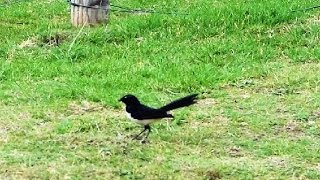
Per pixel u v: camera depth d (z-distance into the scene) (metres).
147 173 10.27
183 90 13.88
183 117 12.41
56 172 10.25
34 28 18.48
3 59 15.71
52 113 12.62
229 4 19.00
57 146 11.21
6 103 13.02
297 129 12.05
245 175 10.27
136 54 16.03
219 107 12.99
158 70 14.86
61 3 21.38
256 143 11.44
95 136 11.60
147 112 10.93
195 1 20.80
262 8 17.80
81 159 10.70
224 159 10.85
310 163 10.74
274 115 12.61
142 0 21.05
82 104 13.04
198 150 11.15
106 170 10.34
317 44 16.28
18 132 11.73
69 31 17.62
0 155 10.80
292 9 18.05
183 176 10.19
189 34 17.06
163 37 17.03
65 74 14.77
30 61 15.53
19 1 21.53
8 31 18.12
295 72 14.70
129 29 17.34
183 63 15.41
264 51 15.89
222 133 11.83
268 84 14.07
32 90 13.62
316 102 13.09
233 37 16.78
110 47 16.47
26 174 10.20
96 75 14.76
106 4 18.56
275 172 10.40
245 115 12.61
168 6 20.50
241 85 14.12
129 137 11.59
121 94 13.42
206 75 14.41
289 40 16.48
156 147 11.19
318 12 17.86
